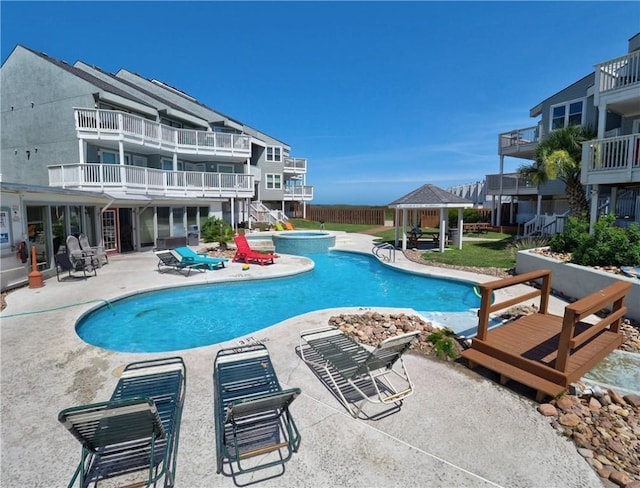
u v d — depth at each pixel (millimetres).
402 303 9648
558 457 3195
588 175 11281
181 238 17766
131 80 29719
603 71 11414
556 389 4008
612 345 5184
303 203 41156
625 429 3592
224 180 24141
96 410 2490
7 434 3455
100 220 14398
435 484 2893
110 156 19906
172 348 6750
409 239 18578
